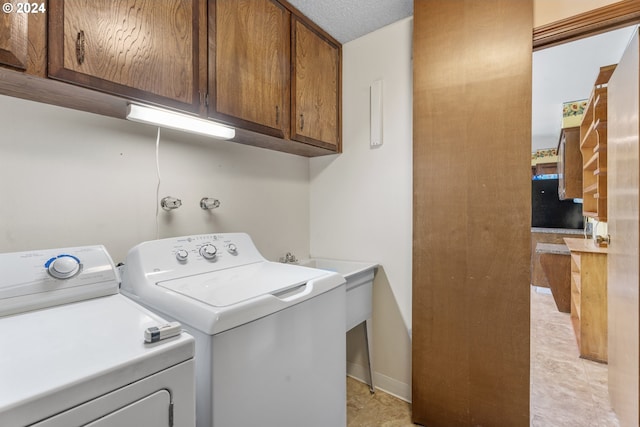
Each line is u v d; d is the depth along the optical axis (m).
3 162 1.00
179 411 0.65
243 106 1.39
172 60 1.13
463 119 1.47
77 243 1.16
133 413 0.58
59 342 0.64
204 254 1.24
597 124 2.14
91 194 1.20
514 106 1.36
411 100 1.78
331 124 1.96
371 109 1.92
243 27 1.39
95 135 1.21
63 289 0.87
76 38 0.90
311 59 1.79
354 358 2.05
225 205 1.69
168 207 1.40
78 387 0.51
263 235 1.91
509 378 1.38
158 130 1.40
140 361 0.59
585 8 1.27
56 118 1.11
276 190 2.00
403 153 1.82
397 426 1.59
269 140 1.68
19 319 0.76
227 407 0.78
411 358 1.71
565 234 4.21
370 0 1.62
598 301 2.35
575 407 1.79
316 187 2.21
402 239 1.83
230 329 0.79
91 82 0.92
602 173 2.15
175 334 0.68
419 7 1.58
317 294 1.09
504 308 1.39
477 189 1.45
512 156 1.37
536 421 1.67
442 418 1.53
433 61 1.54
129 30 1.01
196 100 1.21
